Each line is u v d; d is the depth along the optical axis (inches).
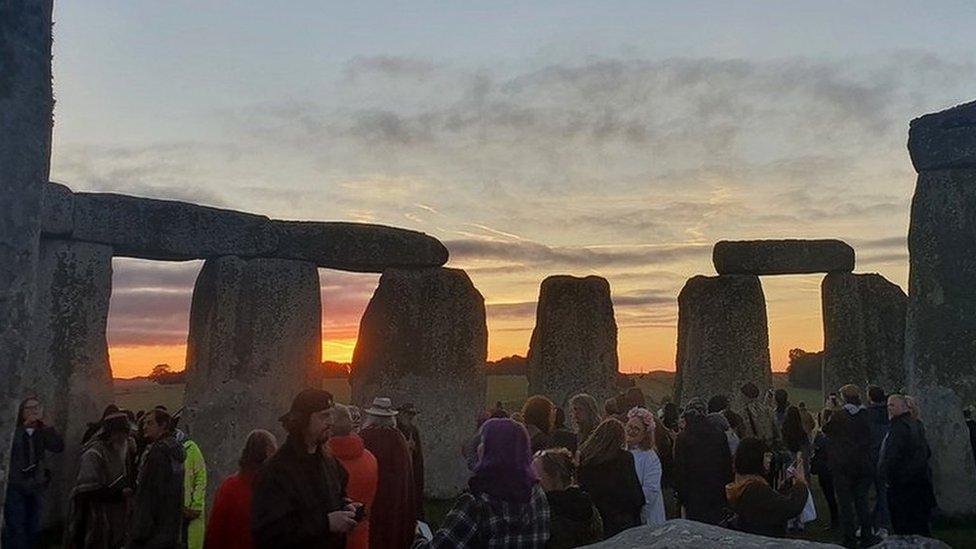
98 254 485.4
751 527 182.5
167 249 511.2
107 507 262.5
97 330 479.2
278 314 549.6
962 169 430.0
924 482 289.6
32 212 91.4
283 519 130.9
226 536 165.3
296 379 551.2
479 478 131.8
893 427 294.4
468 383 570.6
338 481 142.9
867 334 658.2
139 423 298.4
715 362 649.6
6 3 90.6
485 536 128.4
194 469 259.1
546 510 137.0
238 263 538.9
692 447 263.4
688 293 679.7
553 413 260.2
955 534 358.6
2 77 89.5
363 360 568.1
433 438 551.8
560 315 608.1
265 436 172.2
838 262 658.2
